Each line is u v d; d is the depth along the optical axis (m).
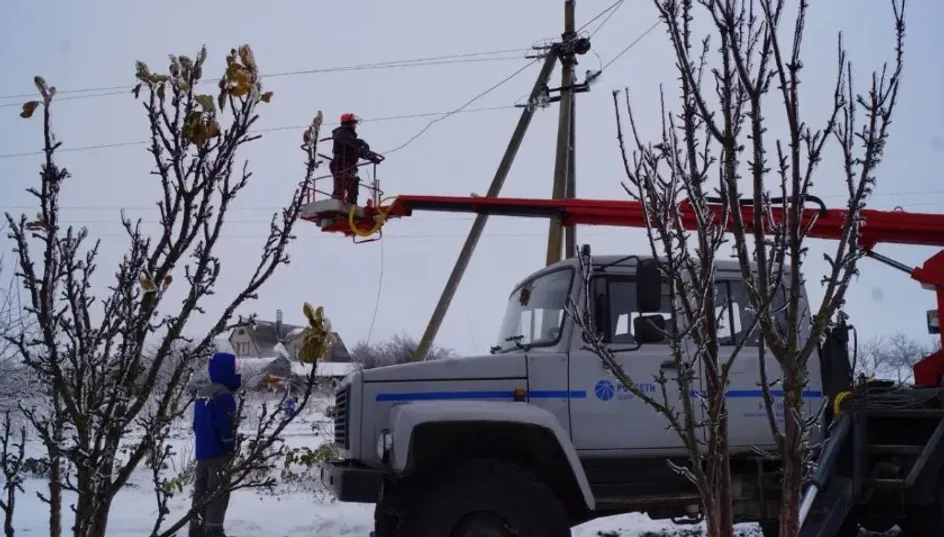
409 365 5.64
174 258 2.19
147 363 2.48
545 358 5.58
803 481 2.55
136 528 7.11
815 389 5.76
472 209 7.45
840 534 6.64
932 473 5.68
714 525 2.34
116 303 2.20
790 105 2.28
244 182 2.26
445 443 5.46
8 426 2.55
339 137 8.29
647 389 5.54
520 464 5.52
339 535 7.25
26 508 7.28
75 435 2.21
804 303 5.66
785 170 2.34
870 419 5.81
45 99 2.20
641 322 5.50
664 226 2.47
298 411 2.32
